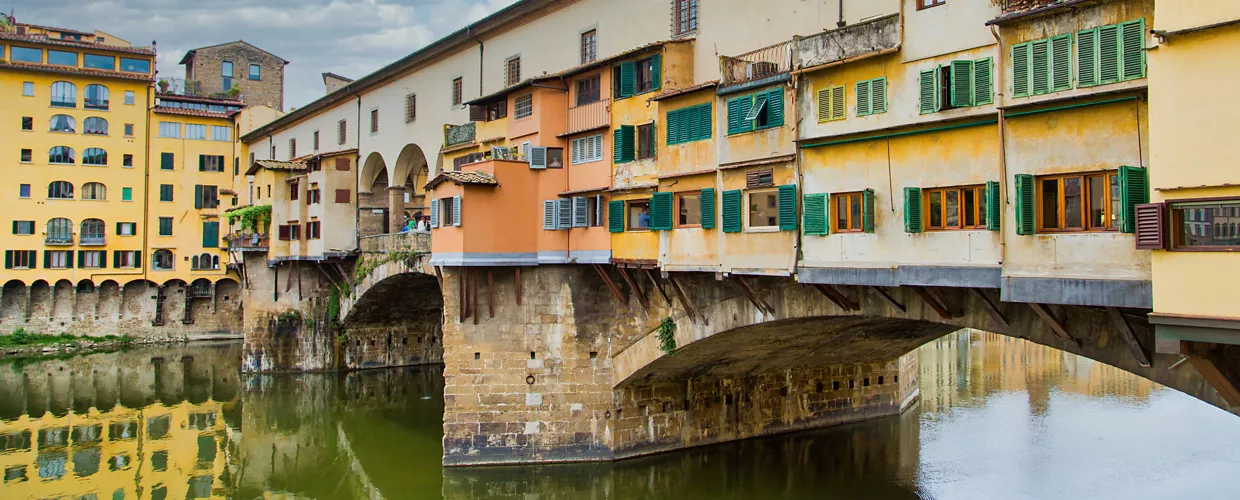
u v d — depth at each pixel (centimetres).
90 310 5916
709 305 2175
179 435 3422
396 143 3969
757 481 2538
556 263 2506
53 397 4156
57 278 5775
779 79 1806
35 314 5766
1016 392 3891
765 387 2980
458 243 2455
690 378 2738
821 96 1719
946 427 3159
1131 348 1351
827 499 2381
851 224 1670
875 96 1614
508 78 3180
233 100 6706
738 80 1967
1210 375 1196
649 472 2567
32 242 5722
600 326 2530
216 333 6309
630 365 2452
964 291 1611
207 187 6334
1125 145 1262
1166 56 1155
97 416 3750
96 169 5950
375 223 4306
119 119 6056
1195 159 1120
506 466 2516
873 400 3316
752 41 2141
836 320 1980
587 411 2522
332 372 4634
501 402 2534
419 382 4450
